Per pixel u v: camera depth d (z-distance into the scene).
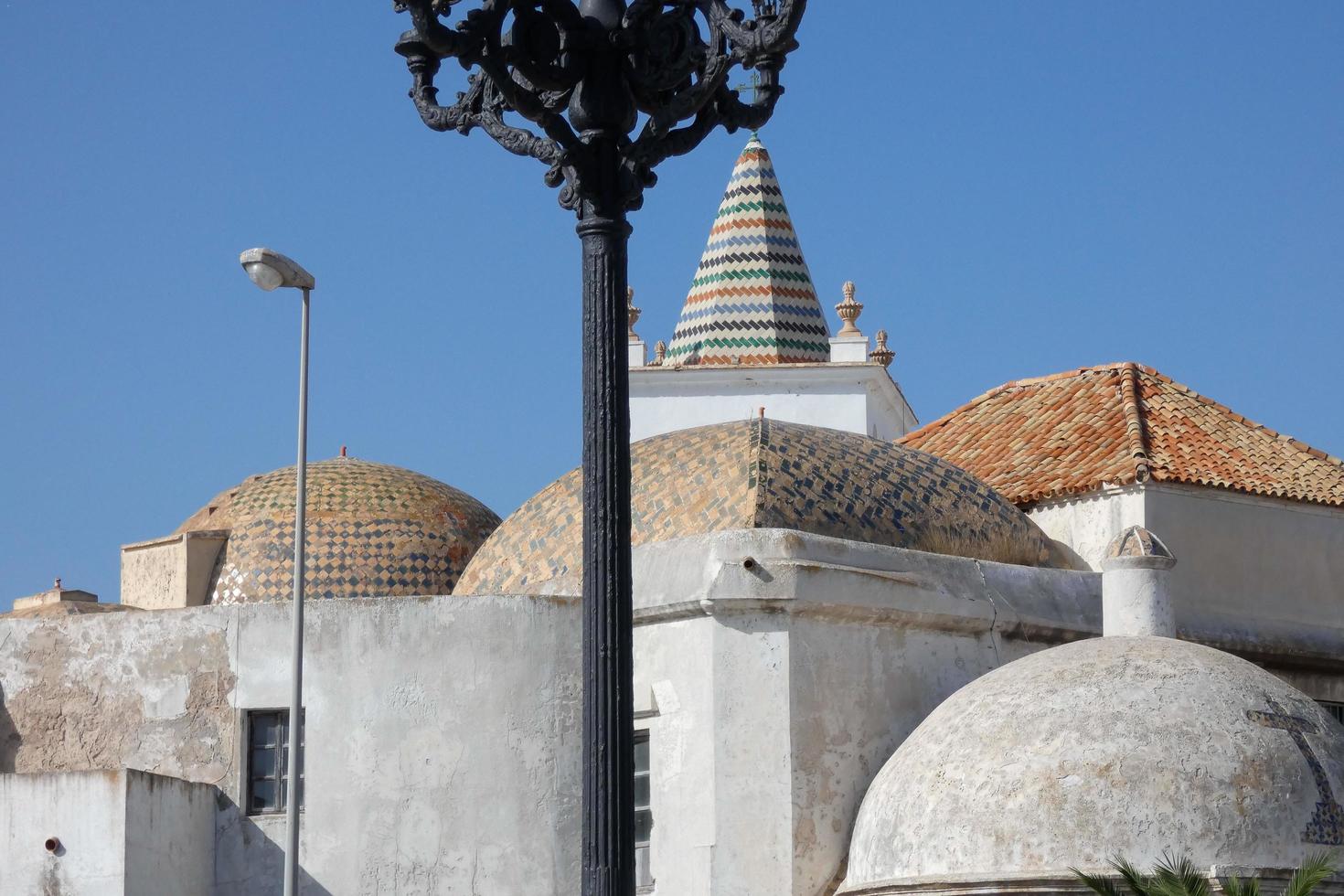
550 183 11.45
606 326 11.02
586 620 10.81
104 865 19.14
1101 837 17.86
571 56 11.12
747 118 11.34
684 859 20.11
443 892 20.16
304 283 18.66
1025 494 24.50
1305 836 18.05
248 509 26.78
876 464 22.48
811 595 20.27
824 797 20.16
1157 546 20.95
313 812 20.45
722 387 38.62
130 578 27.44
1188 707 18.61
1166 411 26.02
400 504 26.88
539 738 20.45
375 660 20.66
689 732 20.33
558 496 22.98
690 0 11.27
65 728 21.34
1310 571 24.91
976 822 18.31
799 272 39.56
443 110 11.39
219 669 21.02
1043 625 22.05
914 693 21.03
